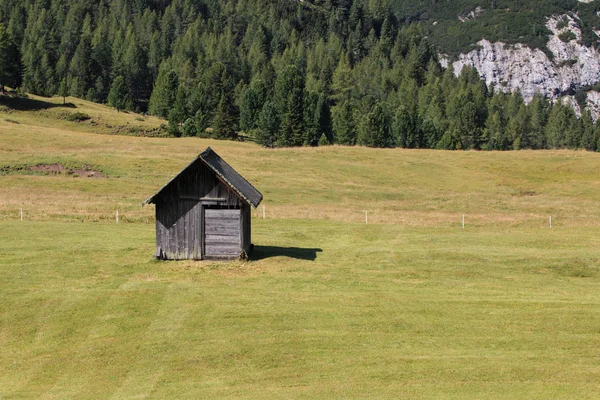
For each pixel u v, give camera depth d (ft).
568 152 320.91
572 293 110.52
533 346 84.02
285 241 150.00
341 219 184.55
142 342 84.79
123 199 197.77
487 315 96.73
